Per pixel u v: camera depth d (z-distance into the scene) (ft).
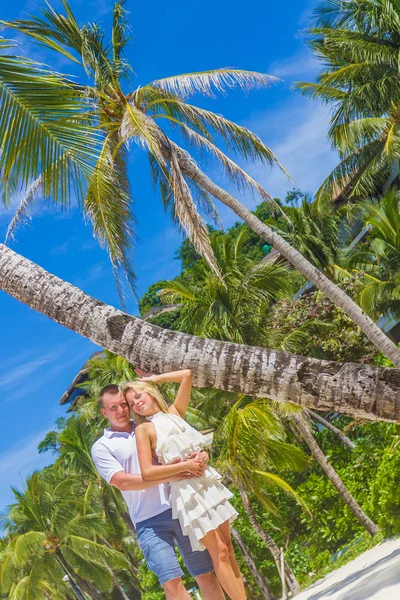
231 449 62.69
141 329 12.85
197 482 13.33
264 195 54.03
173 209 58.08
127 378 106.52
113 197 43.21
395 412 11.63
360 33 86.07
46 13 46.80
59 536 134.41
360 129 84.99
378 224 85.87
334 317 84.43
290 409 64.69
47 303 13.15
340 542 79.36
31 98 15.81
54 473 164.04
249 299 83.46
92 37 46.70
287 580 77.30
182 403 14.07
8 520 137.08
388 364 69.87
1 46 15.33
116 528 137.18
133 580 167.73
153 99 56.85
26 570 142.82
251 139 54.95
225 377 12.28
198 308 84.02
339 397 11.75
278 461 64.64
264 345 83.61
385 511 54.85
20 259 13.57
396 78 83.25
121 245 44.27
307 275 48.70
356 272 91.76
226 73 53.31
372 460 73.00
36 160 16.38
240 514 90.43
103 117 49.14
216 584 14.01
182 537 13.99
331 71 90.63
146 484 13.30
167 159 48.67
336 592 44.70
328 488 79.66
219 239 86.33
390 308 86.99
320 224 102.89
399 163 87.56
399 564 40.50
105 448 14.40
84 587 155.22
